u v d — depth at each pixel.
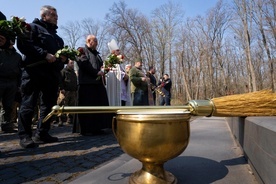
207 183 1.43
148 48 35.75
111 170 1.89
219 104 1.62
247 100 1.68
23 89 3.37
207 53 35.34
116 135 1.41
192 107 1.58
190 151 2.17
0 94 4.08
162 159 1.31
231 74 36.88
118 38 34.81
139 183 1.35
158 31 36.00
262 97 1.72
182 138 1.31
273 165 1.07
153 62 35.59
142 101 6.14
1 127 5.24
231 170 1.64
